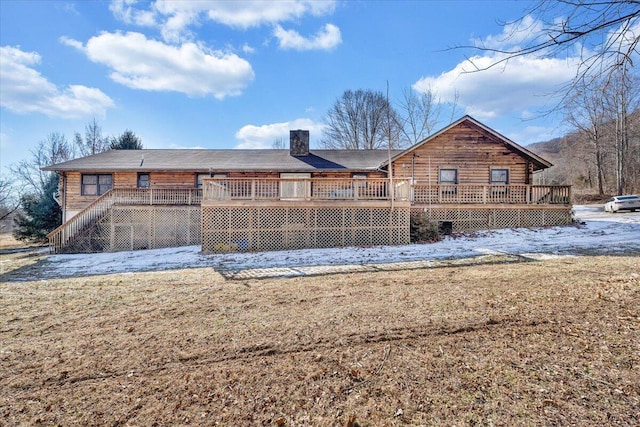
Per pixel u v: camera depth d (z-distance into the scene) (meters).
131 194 15.41
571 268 7.46
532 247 10.90
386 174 17.05
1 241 25.06
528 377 2.93
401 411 2.57
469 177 16.41
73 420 2.61
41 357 3.76
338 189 13.19
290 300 5.85
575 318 4.19
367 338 4.00
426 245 12.21
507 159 16.50
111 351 3.89
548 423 2.33
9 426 2.55
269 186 12.63
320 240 12.75
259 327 4.54
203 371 3.35
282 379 3.14
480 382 2.91
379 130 37.50
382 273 7.93
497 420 2.40
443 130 16.08
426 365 3.26
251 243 12.45
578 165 35.12
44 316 5.26
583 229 14.02
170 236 15.50
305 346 3.86
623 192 26.44
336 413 2.59
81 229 14.87
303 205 12.66
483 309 4.80
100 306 5.77
